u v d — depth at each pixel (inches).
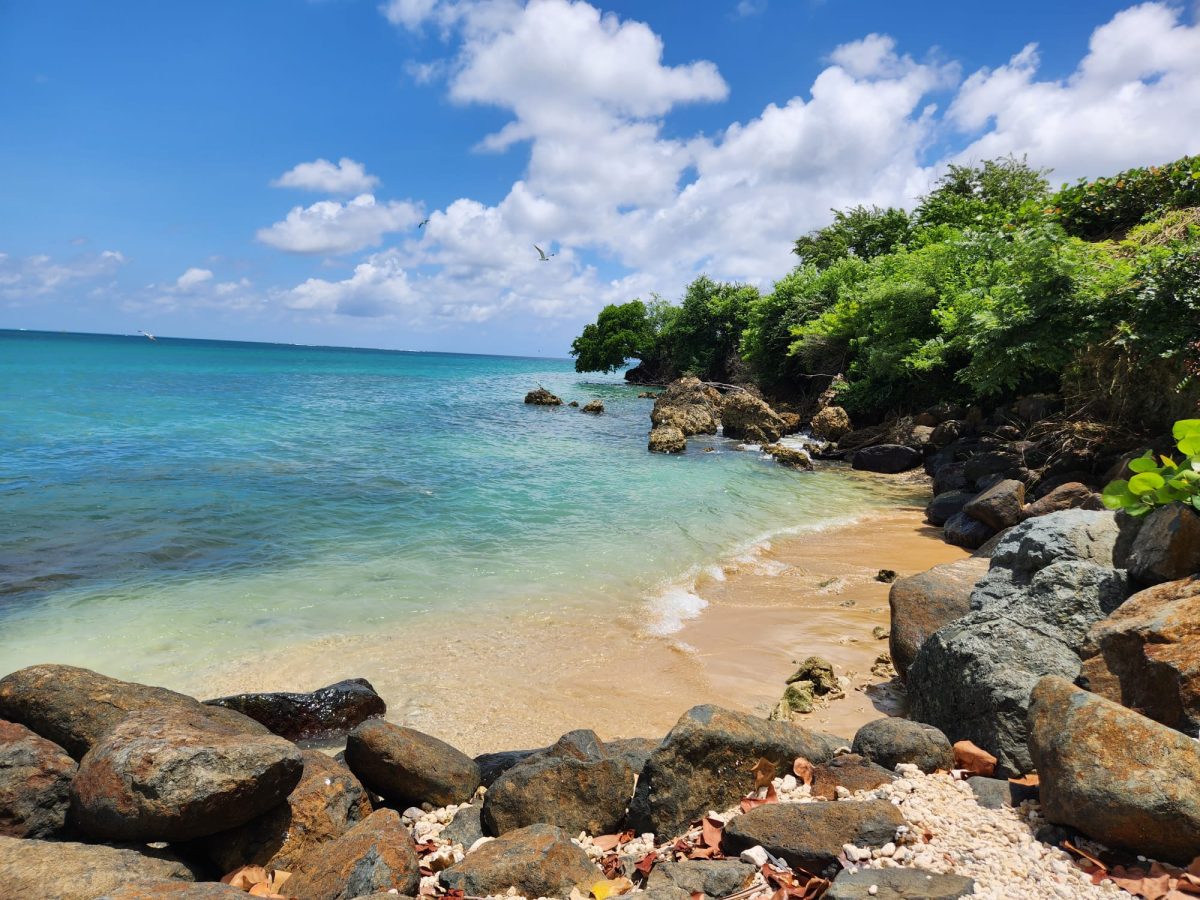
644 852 150.1
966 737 184.1
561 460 849.5
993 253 933.8
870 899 110.2
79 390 1460.4
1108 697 160.2
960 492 581.3
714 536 506.6
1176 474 193.6
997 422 770.8
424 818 178.4
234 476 648.4
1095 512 232.1
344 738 233.9
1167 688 146.9
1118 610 175.5
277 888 142.0
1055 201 1023.6
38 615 320.8
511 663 289.6
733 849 139.6
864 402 1098.1
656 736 232.5
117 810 140.1
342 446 870.4
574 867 138.0
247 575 387.5
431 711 248.1
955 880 114.0
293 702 232.1
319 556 426.9
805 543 499.5
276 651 293.9
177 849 150.9
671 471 800.9
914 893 110.5
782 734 173.3
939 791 152.1
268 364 3565.5
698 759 160.9
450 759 190.7
